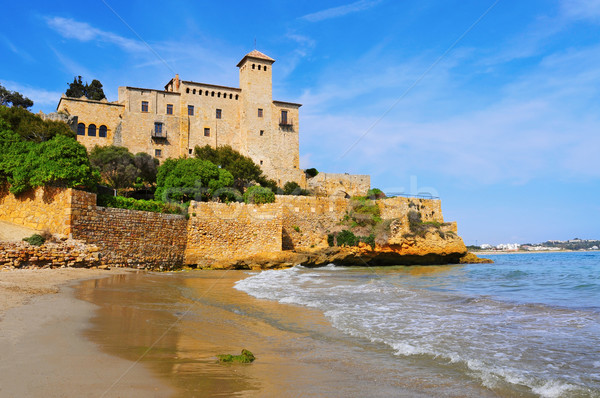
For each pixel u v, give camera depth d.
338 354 9.64
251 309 16.11
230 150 70.12
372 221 56.81
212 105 76.88
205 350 9.69
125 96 70.00
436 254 58.78
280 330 12.30
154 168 61.19
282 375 7.96
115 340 9.91
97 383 6.88
